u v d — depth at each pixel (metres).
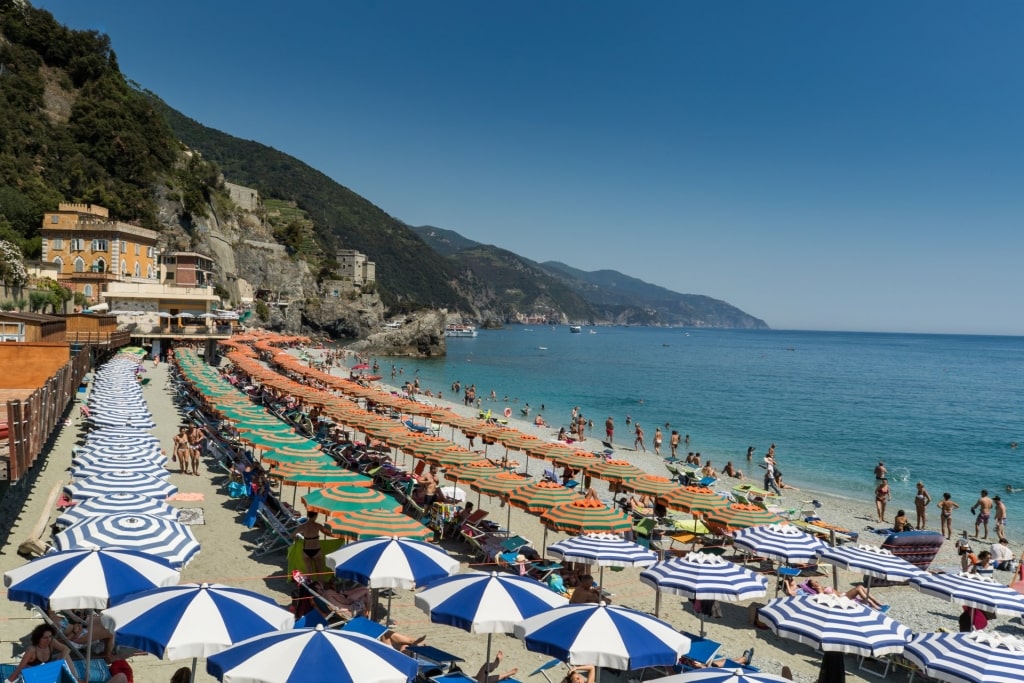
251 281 148.12
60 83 116.56
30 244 86.31
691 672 8.72
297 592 13.70
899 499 36.38
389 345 151.50
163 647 8.03
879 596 19.36
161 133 129.12
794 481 40.25
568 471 29.25
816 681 13.51
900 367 169.62
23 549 13.66
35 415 15.30
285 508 19.00
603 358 176.00
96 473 16.50
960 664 10.49
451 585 10.93
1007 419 73.25
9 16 113.81
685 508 19.95
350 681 7.25
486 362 146.88
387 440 27.73
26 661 9.53
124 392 31.17
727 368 148.50
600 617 9.63
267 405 42.41
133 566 9.78
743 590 12.79
